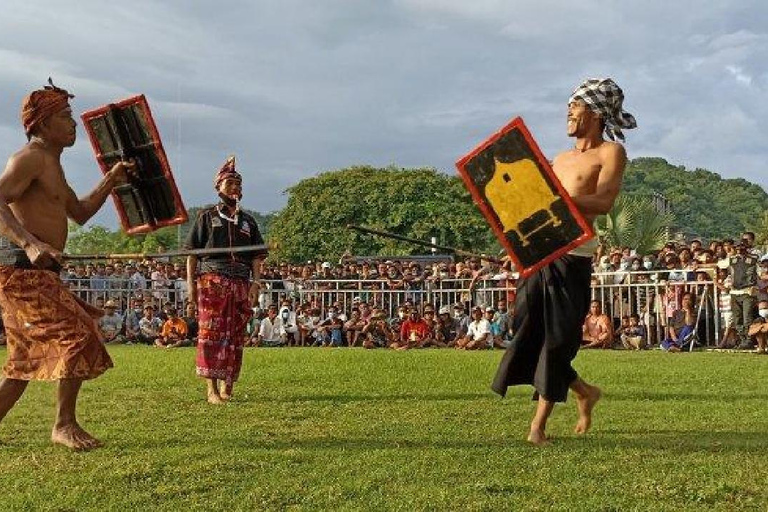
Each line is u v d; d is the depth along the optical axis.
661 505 3.74
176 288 21.00
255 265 7.92
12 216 4.98
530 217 5.25
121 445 5.17
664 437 5.46
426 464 4.55
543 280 5.43
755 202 96.12
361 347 17.81
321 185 52.53
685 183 98.12
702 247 17.25
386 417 6.30
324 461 4.61
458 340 17.17
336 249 50.62
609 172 5.48
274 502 3.81
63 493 3.98
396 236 5.76
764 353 13.69
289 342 18.92
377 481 4.18
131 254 5.12
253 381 8.94
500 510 3.67
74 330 5.04
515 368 5.52
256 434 5.55
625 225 26.36
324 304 20.05
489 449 4.98
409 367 10.74
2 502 3.82
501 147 5.30
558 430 5.77
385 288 19.73
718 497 3.87
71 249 44.53
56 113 5.23
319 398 7.52
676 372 9.79
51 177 5.22
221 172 7.89
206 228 7.69
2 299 5.08
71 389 5.20
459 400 7.32
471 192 5.33
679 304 15.50
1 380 5.12
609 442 5.25
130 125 5.92
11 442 5.34
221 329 7.45
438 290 19.38
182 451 4.88
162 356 13.23
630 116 5.66
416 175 51.59
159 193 5.95
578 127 5.62
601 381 8.80
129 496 3.91
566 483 4.13
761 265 14.61
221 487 4.06
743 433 5.61
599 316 16.11
